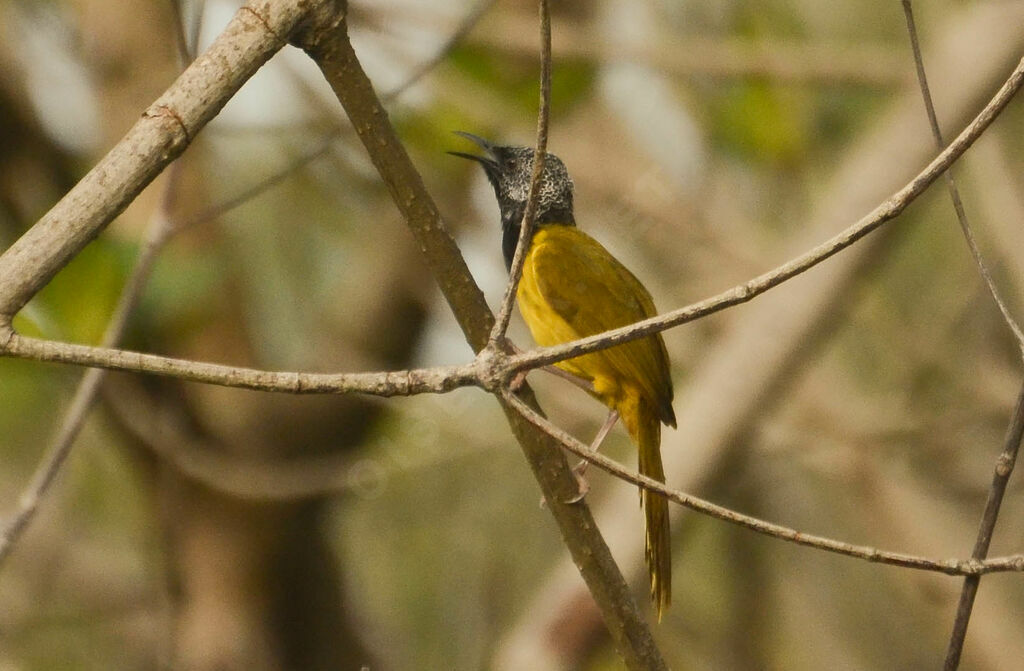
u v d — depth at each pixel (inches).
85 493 585.0
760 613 548.4
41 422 569.3
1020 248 459.5
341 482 485.7
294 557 506.0
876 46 510.6
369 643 545.0
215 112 175.0
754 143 491.2
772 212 549.0
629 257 547.2
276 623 507.5
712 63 461.7
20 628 517.3
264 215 554.6
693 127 534.3
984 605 484.4
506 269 384.8
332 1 179.8
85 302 331.9
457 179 495.8
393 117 464.4
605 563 227.3
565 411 529.3
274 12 177.3
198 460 469.7
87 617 529.3
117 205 171.3
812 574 570.9
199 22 291.6
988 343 525.3
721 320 514.9
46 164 466.6
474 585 568.4
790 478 564.4
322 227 558.9
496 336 175.2
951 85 406.9
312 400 485.1
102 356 167.3
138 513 589.6
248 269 515.8
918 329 547.5
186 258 385.7
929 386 527.8
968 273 545.6
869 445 489.4
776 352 397.4
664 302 535.2
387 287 503.8
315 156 320.8
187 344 455.5
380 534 584.7
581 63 468.1
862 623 563.8
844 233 173.8
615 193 516.4
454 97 467.2
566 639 382.9
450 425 499.8
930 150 404.5
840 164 508.4
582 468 306.0
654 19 518.9
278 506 491.2
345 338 505.4
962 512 520.7
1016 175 500.4
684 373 561.9
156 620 547.5
